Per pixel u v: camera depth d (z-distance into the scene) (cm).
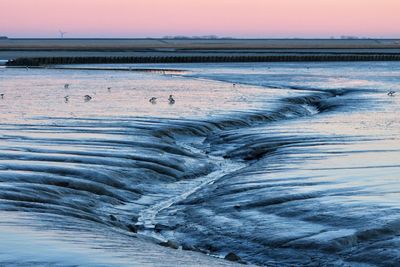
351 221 3678
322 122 8519
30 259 2844
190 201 4588
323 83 16412
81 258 2889
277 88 14725
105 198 4641
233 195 4522
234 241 3612
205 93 13038
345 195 4253
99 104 10525
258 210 4094
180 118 8731
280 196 4316
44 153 5753
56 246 3078
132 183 5047
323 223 3706
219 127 8294
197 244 3662
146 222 4181
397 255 3158
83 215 4016
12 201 4103
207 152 6731
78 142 6456
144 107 10138
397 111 9662
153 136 7150
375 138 6925
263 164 5644
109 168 5275
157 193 4959
